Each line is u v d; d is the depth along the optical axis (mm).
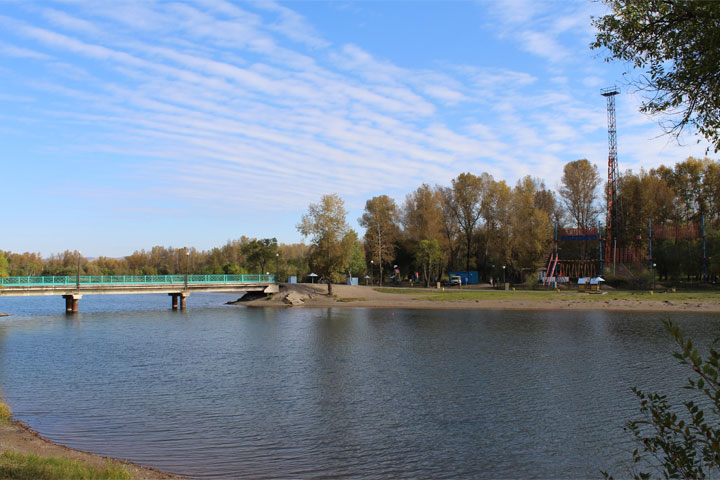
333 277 80062
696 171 96125
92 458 14703
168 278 74062
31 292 60844
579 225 103062
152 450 16188
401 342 38688
